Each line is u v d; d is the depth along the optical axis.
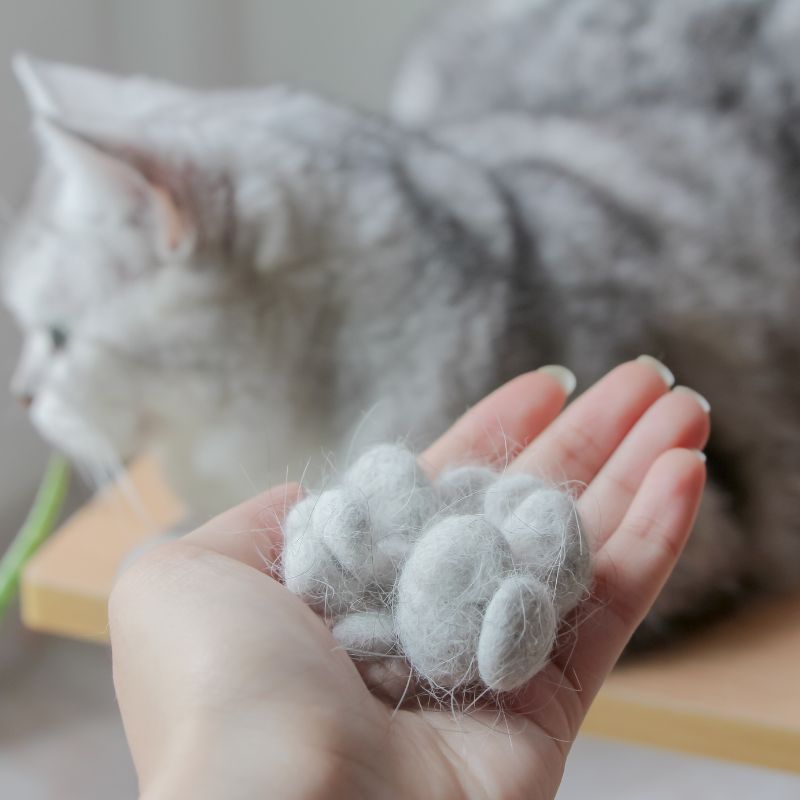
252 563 0.28
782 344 0.42
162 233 0.38
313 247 0.39
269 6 0.64
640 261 0.41
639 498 0.30
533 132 0.46
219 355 0.40
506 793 0.25
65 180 0.40
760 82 0.47
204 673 0.24
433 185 0.41
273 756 0.23
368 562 0.27
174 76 0.65
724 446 0.41
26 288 0.41
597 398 0.33
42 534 0.50
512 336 0.39
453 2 0.58
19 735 0.54
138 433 0.42
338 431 0.40
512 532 0.27
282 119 0.42
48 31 0.57
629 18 0.50
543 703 0.27
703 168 0.44
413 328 0.39
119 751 0.53
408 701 0.27
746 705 0.36
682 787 0.51
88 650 0.59
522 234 0.40
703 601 0.39
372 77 0.65
